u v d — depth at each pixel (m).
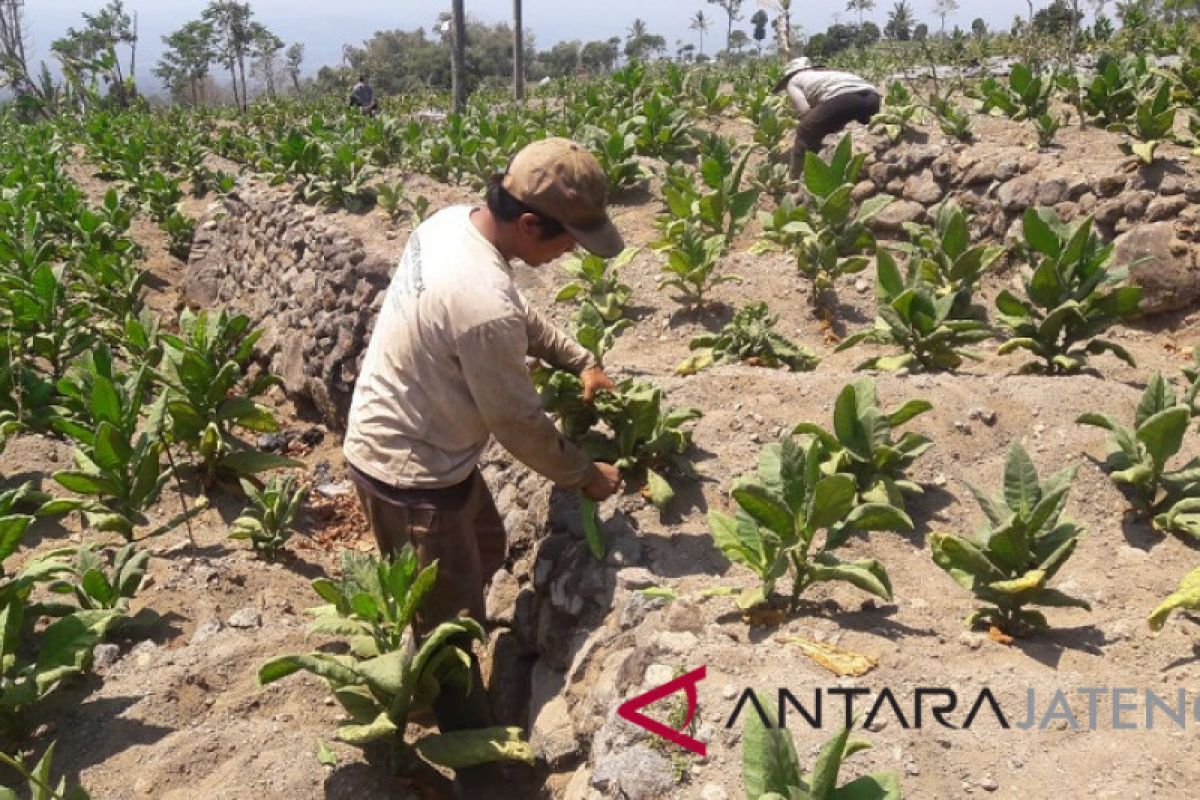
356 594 3.36
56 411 6.09
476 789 3.57
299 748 3.62
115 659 4.16
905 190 8.52
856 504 4.04
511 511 4.80
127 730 3.74
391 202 9.52
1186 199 6.71
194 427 5.82
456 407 3.44
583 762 3.42
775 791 2.38
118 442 4.84
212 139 18.27
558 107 15.43
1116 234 6.94
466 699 3.65
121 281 9.62
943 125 8.59
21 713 3.73
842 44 33.91
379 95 31.14
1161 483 4.04
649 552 4.05
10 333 6.71
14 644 3.67
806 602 3.62
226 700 3.95
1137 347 6.34
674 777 2.82
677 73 12.76
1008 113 8.85
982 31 21.58
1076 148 7.86
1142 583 3.70
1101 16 16.56
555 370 4.28
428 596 3.60
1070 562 3.91
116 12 44.88
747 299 7.31
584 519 4.01
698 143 10.20
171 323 11.47
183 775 3.53
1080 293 5.20
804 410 4.88
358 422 3.57
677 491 4.36
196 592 4.77
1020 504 3.45
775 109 10.47
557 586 4.11
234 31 49.16
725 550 3.58
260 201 11.18
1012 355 5.99
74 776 3.54
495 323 3.25
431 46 67.06
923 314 5.25
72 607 4.09
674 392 5.14
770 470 3.69
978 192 7.98
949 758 2.79
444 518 3.54
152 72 55.19
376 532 3.66
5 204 10.48
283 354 9.62
